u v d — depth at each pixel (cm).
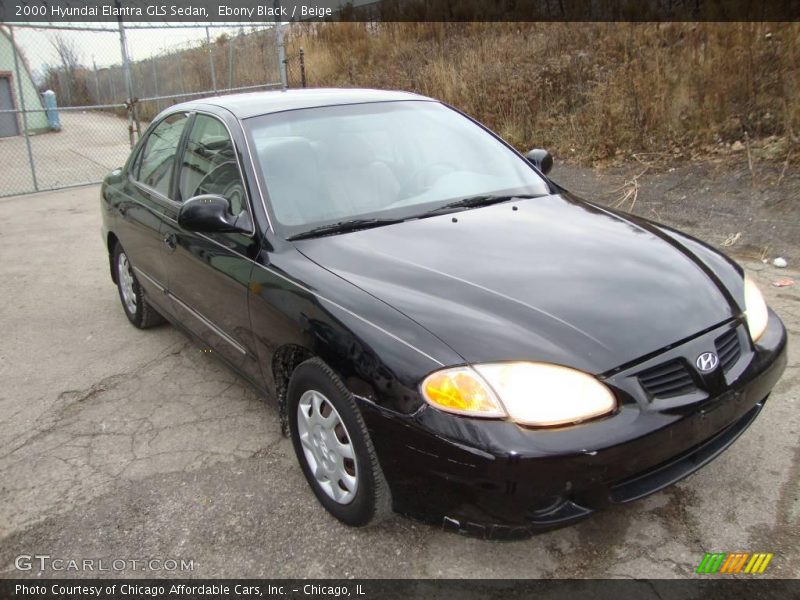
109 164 1371
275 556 257
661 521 262
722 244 578
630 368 221
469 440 210
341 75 1332
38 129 1902
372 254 279
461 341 224
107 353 458
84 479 314
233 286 310
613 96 859
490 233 297
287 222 304
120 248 491
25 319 531
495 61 1052
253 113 352
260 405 373
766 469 288
